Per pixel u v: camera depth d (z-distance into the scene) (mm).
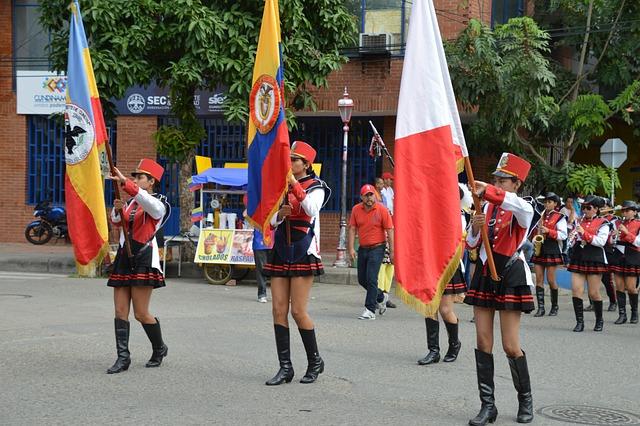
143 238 7934
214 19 15789
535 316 13352
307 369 7852
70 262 18297
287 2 16047
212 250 16156
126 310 8047
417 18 6848
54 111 22547
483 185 6320
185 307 12820
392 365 8664
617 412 6918
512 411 6879
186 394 7137
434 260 6602
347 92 19203
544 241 13211
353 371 8281
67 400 6855
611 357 9516
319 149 21516
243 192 16781
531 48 17109
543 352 9734
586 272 11680
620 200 25547
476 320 6527
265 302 13664
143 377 7766
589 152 25031
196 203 21688
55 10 16703
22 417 6305
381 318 12188
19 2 22703
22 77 22688
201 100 21109
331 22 16828
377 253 11945
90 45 16297
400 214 6648
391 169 20844
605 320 13117
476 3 19797
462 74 17422
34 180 23031
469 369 8562
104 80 15805
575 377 8320
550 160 20438
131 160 21984
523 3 20547
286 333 7652
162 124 21969
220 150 21750
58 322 11016
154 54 16766
